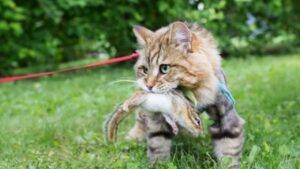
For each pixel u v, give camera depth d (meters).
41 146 1.44
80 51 3.93
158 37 1.12
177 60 1.07
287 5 3.83
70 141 1.49
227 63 3.20
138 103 1.07
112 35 3.23
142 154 1.31
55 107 2.01
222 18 3.28
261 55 3.75
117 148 1.37
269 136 1.39
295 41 4.09
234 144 1.18
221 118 1.17
